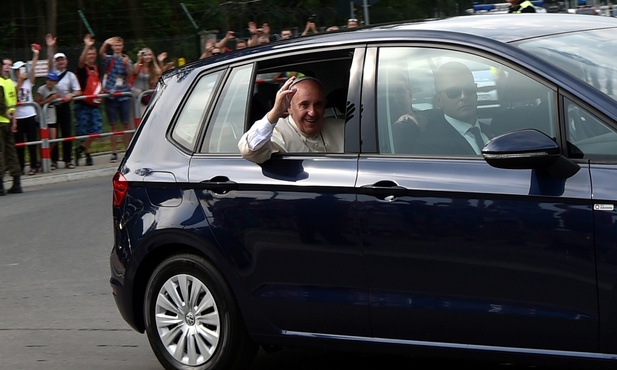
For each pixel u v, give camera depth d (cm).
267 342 971
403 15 3794
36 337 1300
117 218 1065
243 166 971
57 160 3197
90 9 4444
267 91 1021
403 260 866
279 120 976
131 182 1050
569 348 802
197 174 999
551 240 791
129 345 1228
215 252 980
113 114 3306
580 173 785
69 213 2373
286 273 941
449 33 893
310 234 918
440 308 852
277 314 955
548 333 805
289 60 980
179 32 4191
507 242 811
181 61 4119
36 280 1666
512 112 838
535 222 797
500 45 860
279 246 939
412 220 857
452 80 870
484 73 859
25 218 2347
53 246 1964
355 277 898
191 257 1006
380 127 901
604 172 777
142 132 1069
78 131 3234
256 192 953
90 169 3161
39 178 3041
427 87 884
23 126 3086
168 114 1054
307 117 962
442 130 870
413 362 1070
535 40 878
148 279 1065
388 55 913
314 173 921
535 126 823
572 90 809
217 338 1001
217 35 4081
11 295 1563
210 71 1039
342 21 3891
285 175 938
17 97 3081
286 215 932
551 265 795
